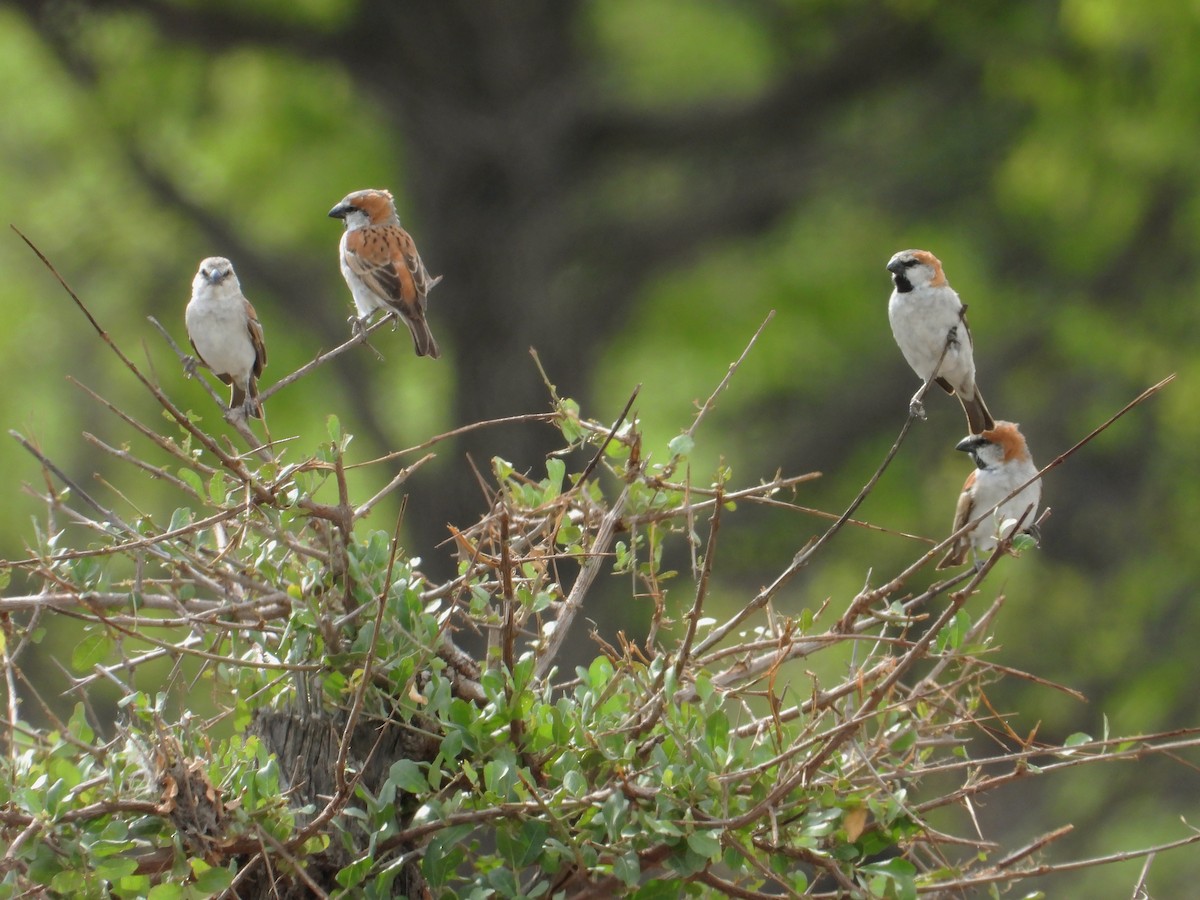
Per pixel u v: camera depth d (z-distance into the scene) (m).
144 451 18.28
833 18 18.30
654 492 5.40
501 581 4.88
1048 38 18.06
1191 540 18.78
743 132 17.88
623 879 4.38
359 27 17.38
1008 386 20.03
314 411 19.69
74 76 18.77
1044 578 18.92
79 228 20.53
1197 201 18.80
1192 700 17.69
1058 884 16.02
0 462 19.88
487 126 17.50
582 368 17.95
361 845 4.84
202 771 4.55
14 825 4.47
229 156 20.16
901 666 4.52
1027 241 19.59
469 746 4.68
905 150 18.47
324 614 4.83
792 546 18.27
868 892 4.60
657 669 4.77
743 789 4.64
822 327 19.81
